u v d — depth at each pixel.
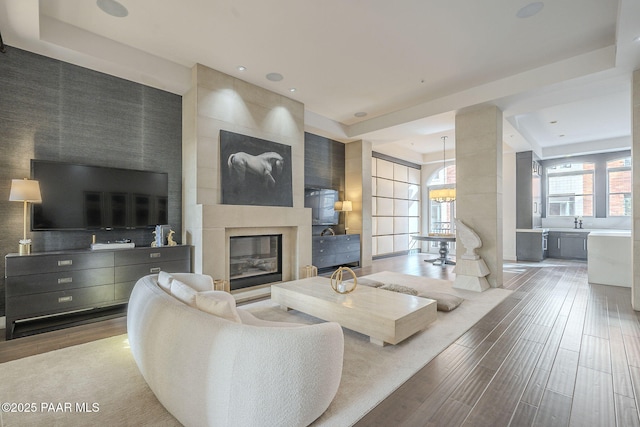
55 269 3.05
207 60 4.03
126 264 3.51
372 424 1.65
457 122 5.18
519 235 7.82
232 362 1.41
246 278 4.68
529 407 1.79
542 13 3.06
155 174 4.04
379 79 4.54
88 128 3.68
